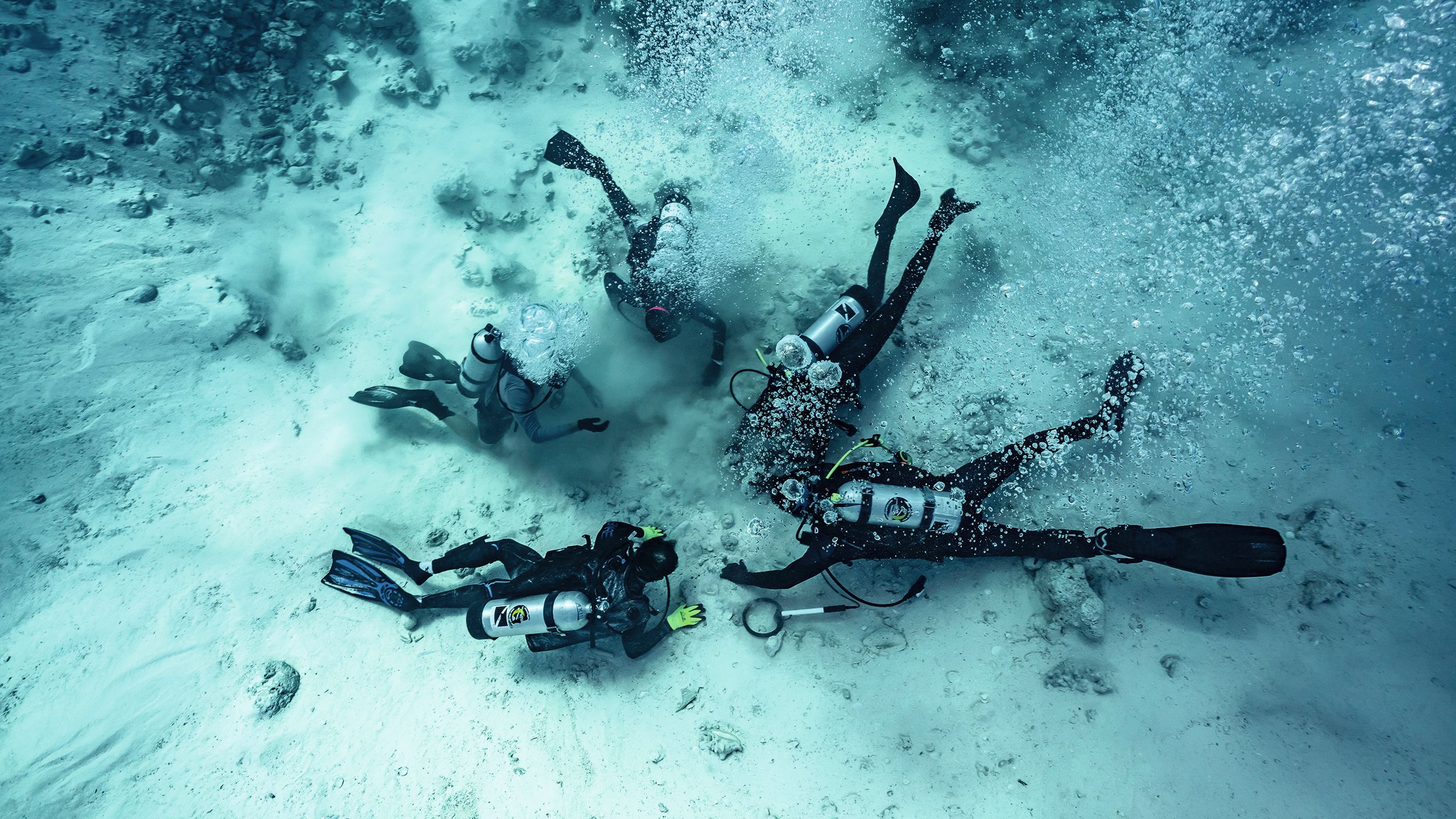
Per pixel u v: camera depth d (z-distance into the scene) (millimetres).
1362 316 4984
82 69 6203
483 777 3916
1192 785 3523
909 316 5516
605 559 3867
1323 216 5559
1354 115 6090
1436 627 3770
